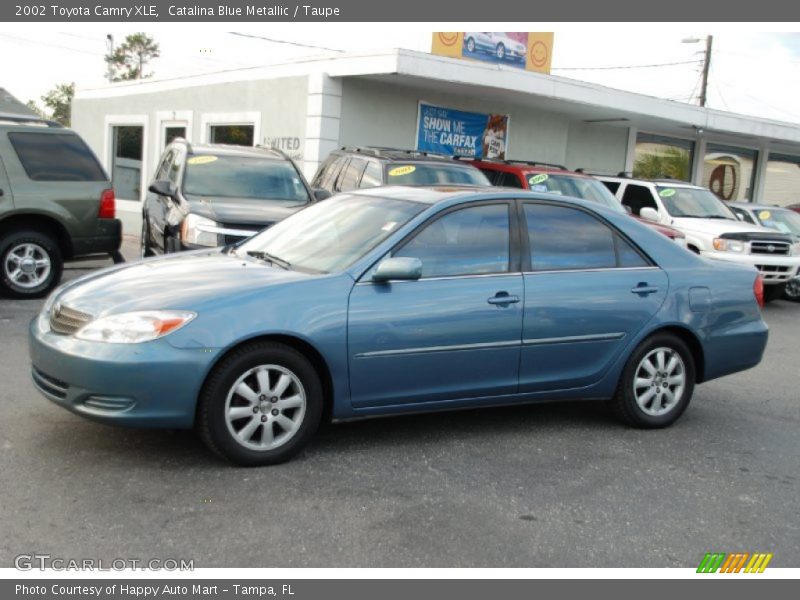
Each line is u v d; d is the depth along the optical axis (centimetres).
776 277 1278
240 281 483
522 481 482
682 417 639
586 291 555
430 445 536
